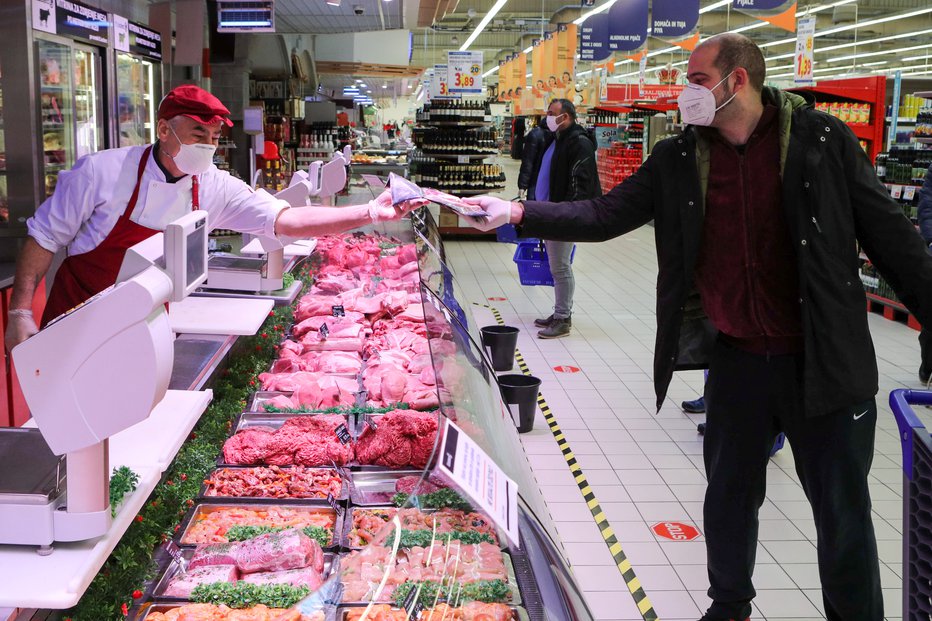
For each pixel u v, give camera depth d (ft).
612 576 11.35
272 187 37.65
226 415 11.03
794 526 12.91
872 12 78.38
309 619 5.56
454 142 46.21
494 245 43.60
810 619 10.37
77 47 21.48
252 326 10.94
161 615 7.13
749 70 8.10
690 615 10.43
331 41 71.10
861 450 8.26
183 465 9.43
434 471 4.44
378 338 14.93
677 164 8.69
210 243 16.43
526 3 89.51
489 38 122.11
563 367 21.56
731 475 9.04
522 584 5.50
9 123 18.63
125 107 25.08
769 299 8.51
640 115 66.13
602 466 15.15
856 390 8.12
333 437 10.75
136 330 5.10
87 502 5.37
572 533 12.55
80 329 5.10
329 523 9.05
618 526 12.80
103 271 9.57
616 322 26.76
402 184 8.43
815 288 8.01
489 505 4.59
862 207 8.09
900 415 6.64
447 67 50.62
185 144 8.92
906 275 8.11
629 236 47.85
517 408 16.55
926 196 18.97
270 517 9.07
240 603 7.30
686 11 43.68
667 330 9.02
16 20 18.25
